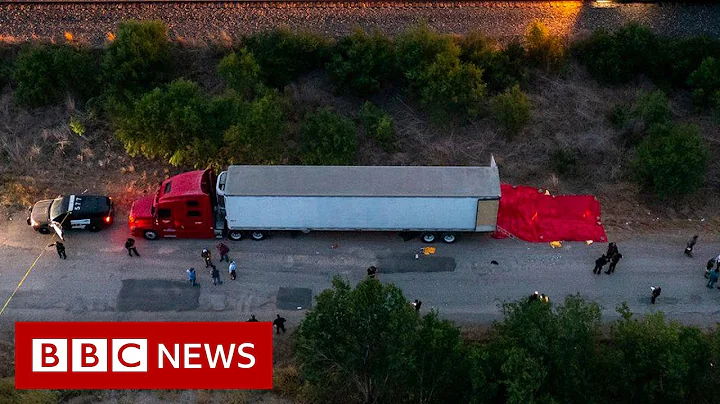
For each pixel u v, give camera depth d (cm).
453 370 2256
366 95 3816
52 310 2869
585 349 2345
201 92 3612
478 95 3638
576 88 3859
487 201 3009
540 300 2506
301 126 3600
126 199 3422
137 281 3003
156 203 3130
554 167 3547
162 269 3064
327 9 4112
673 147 3297
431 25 4038
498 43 3944
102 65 3712
